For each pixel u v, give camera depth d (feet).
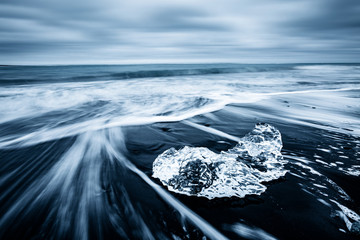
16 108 25.77
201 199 8.16
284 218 7.27
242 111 24.13
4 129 18.42
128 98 32.30
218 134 16.60
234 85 47.52
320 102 29.22
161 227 7.15
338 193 8.66
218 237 6.68
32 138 16.17
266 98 32.19
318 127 17.94
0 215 7.82
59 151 13.78
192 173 8.68
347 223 7.02
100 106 27.25
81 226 7.29
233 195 8.23
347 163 11.28
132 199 8.55
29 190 9.39
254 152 10.78
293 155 12.21
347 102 29.25
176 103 28.78
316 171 10.37
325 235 6.54
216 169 8.94
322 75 74.23
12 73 67.05
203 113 23.29
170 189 8.93
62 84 46.83
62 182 10.02
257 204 7.89
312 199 8.21
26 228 7.22
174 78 62.80
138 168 11.28
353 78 63.10
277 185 9.07
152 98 32.30
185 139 15.60
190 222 7.30
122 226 7.28
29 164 11.93
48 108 26.07
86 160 12.37
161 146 14.39
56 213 7.93
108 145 14.74
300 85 47.52
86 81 53.52
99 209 8.11
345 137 15.39
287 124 18.92
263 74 78.59
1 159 12.53
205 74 79.10
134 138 15.96
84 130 18.01
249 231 6.83
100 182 9.93
